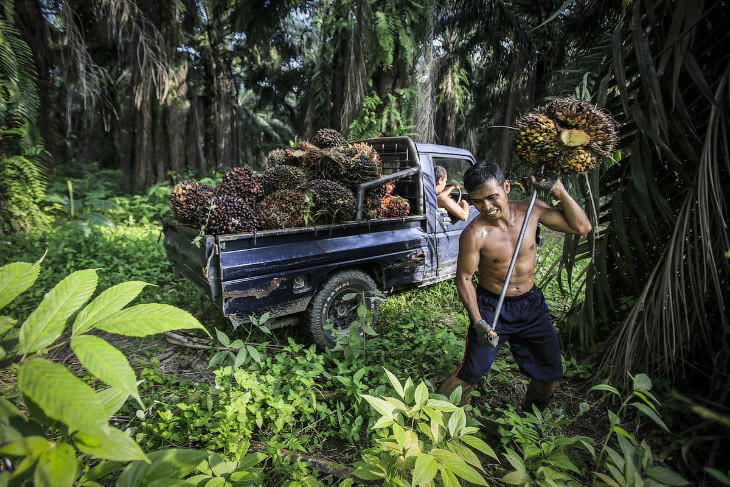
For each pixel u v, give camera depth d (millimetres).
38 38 8289
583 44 5680
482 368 2244
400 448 1342
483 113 14000
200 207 2932
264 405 2512
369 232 3691
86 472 1021
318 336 3326
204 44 12922
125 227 7840
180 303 4309
